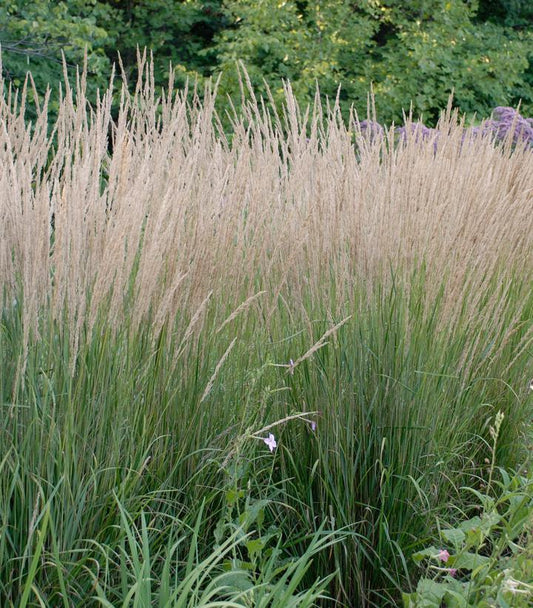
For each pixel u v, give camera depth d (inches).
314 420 116.6
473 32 578.9
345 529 114.7
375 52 573.9
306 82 470.3
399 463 116.7
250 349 120.5
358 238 121.6
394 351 118.9
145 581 86.8
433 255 124.6
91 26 414.6
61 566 86.4
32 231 95.6
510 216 151.0
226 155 132.6
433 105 525.0
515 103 622.5
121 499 95.1
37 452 93.4
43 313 99.0
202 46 574.6
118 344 102.4
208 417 112.9
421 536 119.3
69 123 111.3
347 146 133.4
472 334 133.6
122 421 100.4
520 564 102.3
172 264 108.4
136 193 101.8
